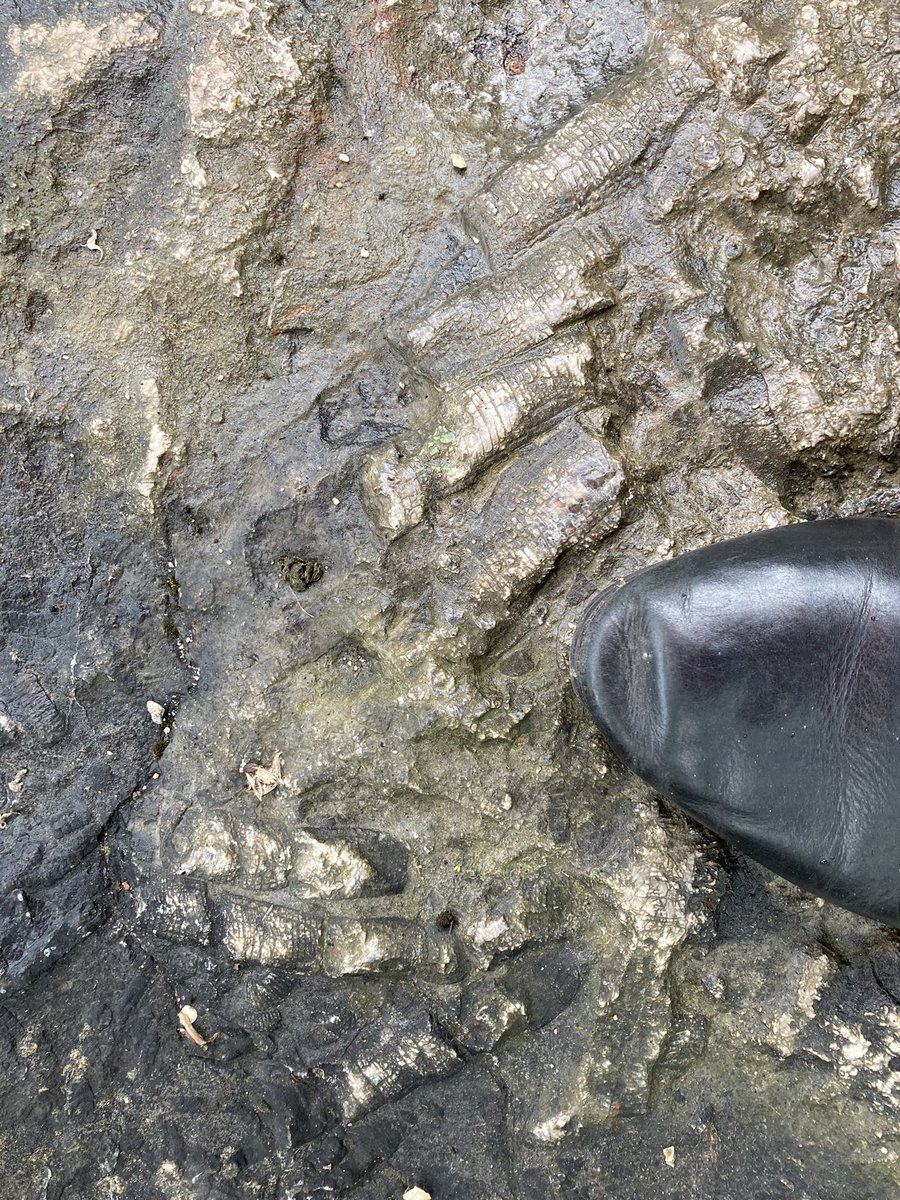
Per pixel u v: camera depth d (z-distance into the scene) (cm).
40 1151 31
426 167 33
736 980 32
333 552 32
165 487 32
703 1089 33
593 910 32
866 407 31
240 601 33
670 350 31
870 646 27
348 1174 32
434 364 32
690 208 31
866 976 32
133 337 32
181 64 31
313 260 32
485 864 32
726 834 29
